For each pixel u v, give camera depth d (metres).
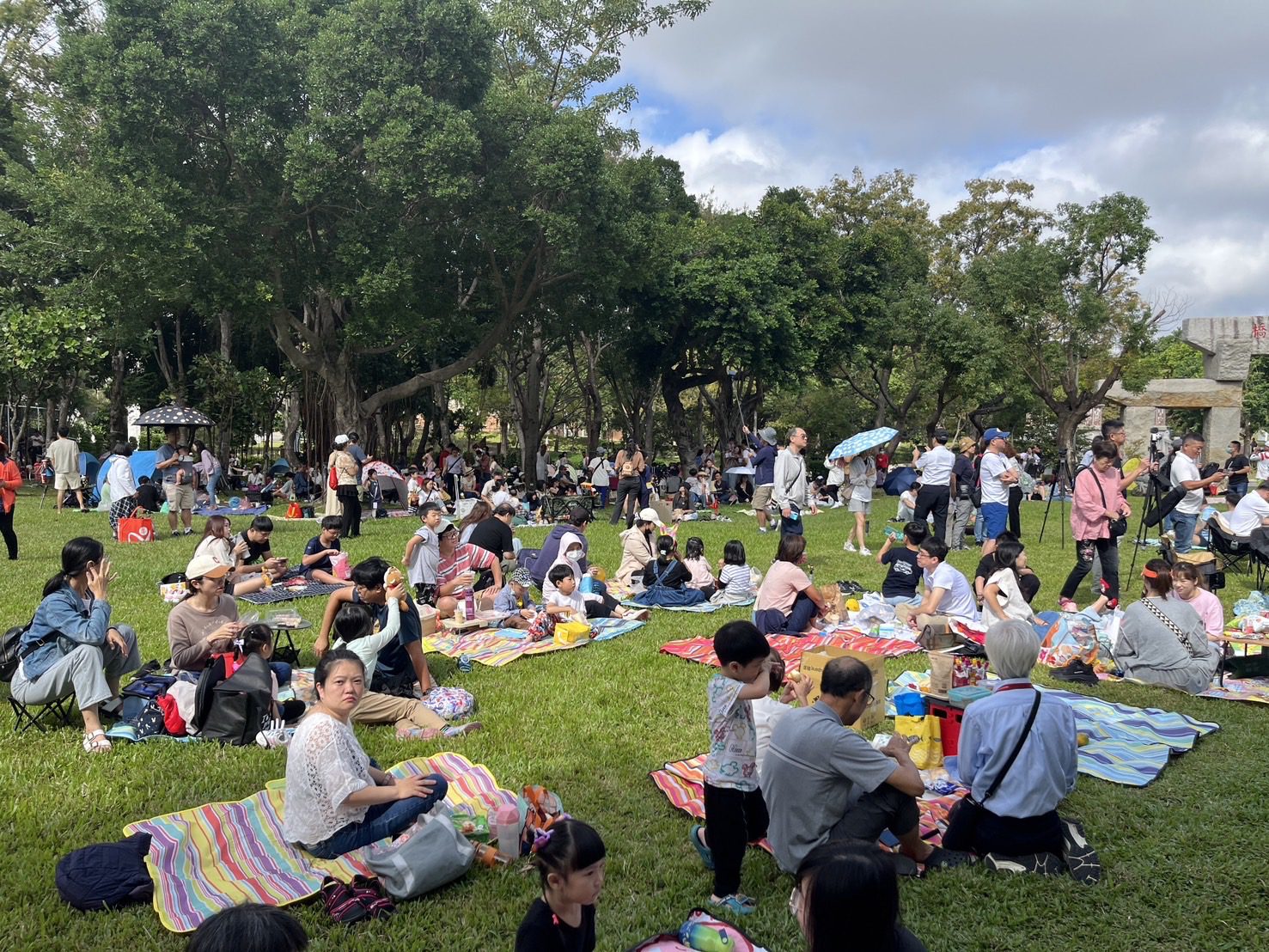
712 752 4.34
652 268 24.89
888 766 4.15
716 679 4.41
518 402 33.16
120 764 5.70
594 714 6.97
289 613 7.98
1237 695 7.42
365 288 19.81
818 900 2.38
